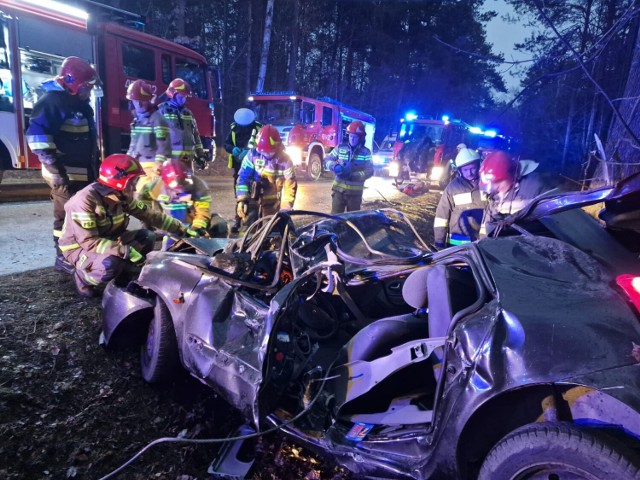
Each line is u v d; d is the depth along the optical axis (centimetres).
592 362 157
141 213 421
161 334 308
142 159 522
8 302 388
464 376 180
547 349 164
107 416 286
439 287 221
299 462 258
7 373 294
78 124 471
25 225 646
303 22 2550
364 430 225
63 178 454
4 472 233
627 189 203
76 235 392
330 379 246
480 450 188
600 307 173
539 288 188
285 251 320
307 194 1150
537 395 179
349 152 634
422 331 251
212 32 2552
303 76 3020
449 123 1703
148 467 256
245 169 545
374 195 1256
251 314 269
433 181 1421
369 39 3206
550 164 1070
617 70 515
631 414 154
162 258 331
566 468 154
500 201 346
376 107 3509
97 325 370
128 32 970
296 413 251
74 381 306
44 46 813
